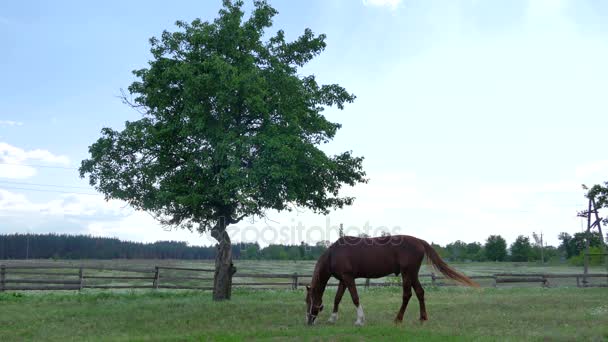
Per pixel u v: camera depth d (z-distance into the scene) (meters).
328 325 12.19
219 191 14.55
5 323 13.06
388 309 15.65
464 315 13.81
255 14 16.22
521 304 16.52
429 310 15.12
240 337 10.42
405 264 12.13
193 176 15.12
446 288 25.41
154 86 15.55
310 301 12.36
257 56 16.17
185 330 11.82
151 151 16.19
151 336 10.95
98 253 102.81
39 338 11.11
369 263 12.14
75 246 102.31
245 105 15.13
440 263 12.26
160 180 16.03
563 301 17.47
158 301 17.81
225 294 17.55
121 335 11.24
